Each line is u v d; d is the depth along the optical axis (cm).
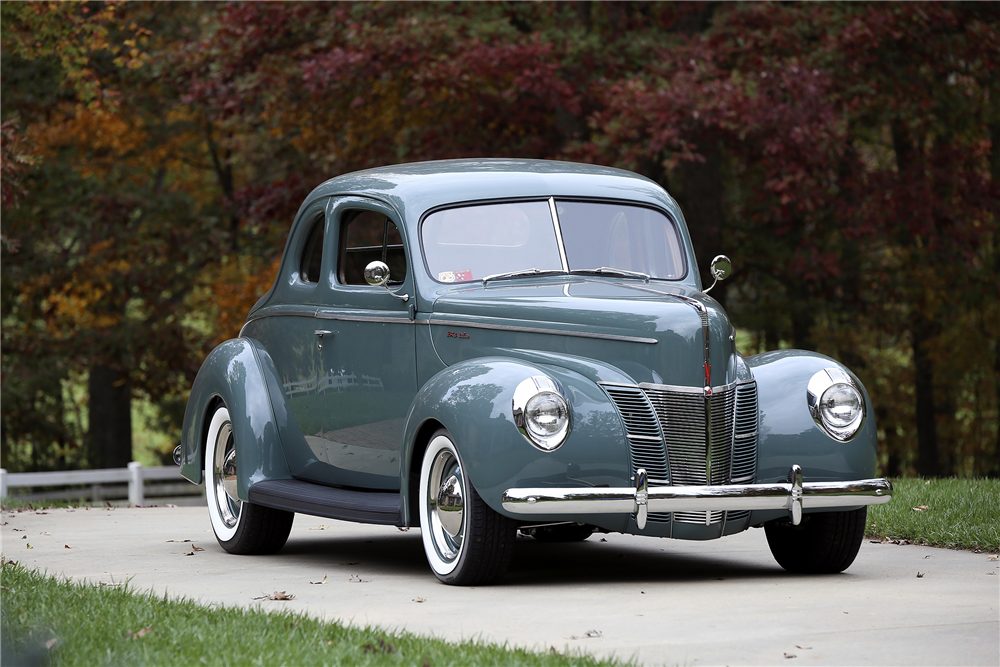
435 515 1364
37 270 5091
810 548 1427
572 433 1270
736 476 1346
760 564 1559
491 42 3831
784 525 1464
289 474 1720
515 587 1321
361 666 888
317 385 1639
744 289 5322
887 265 5291
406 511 1388
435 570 1357
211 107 4284
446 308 1452
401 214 1525
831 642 998
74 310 5344
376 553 1714
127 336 5222
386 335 1527
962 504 1906
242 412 1703
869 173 4306
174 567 1547
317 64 3762
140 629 1018
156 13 4841
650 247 1561
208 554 1712
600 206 1563
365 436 1562
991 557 1580
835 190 3969
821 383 1398
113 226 5122
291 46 4153
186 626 1021
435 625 1087
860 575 1416
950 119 4747
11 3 3800
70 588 1220
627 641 1008
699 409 1316
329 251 1642
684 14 4231
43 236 5122
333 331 1609
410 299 1496
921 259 5000
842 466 1372
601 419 1284
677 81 3572
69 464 6612
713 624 1080
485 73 3669
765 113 3472
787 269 4600
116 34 4603
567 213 1545
